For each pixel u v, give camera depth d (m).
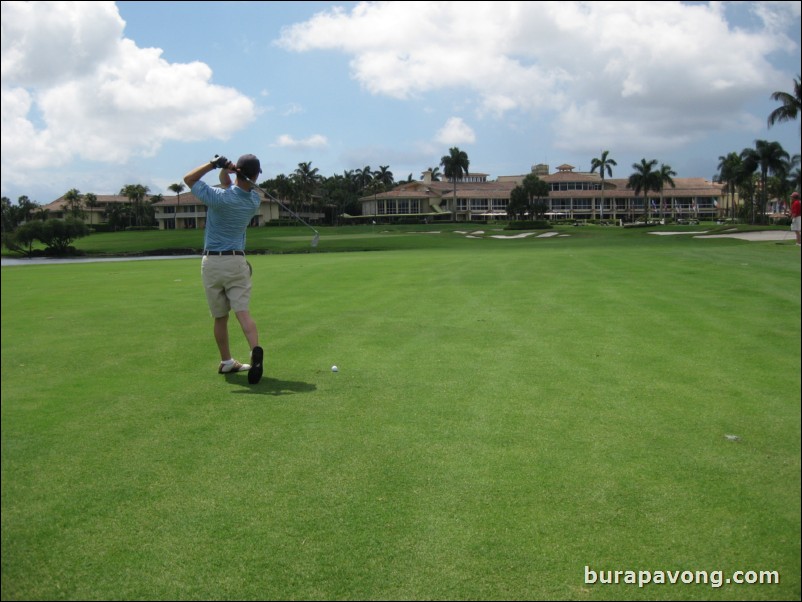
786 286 12.31
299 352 7.31
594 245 33.66
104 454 4.32
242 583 2.93
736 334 8.02
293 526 3.39
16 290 14.95
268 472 4.02
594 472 4.02
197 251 57.25
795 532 3.35
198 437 4.62
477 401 5.40
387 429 4.75
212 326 9.16
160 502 3.65
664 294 11.55
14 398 5.61
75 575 2.99
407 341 7.81
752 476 3.97
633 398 5.47
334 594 2.85
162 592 2.87
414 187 128.00
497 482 3.88
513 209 109.38
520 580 2.95
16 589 2.89
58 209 122.69
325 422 4.91
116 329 9.02
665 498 3.69
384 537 3.28
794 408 5.21
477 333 8.25
